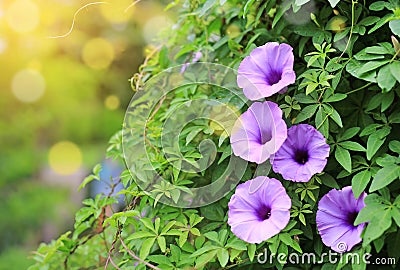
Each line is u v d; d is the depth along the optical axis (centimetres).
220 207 104
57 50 262
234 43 111
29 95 282
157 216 107
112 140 124
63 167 290
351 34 100
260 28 113
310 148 97
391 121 98
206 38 118
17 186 276
